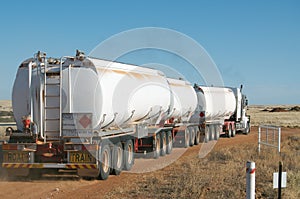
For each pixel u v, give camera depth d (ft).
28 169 46.14
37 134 45.75
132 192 39.34
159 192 38.93
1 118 140.67
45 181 45.70
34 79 46.26
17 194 38.99
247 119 135.54
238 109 125.59
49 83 45.96
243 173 47.50
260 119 240.32
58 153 45.78
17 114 46.78
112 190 40.52
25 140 45.85
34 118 46.16
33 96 46.19
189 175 46.52
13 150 45.47
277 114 314.14
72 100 45.27
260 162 57.00
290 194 37.68
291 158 61.00
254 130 156.97
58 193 39.37
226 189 39.06
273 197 37.04
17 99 46.57
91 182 45.37
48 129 46.01
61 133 45.34
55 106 45.78
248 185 28.55
